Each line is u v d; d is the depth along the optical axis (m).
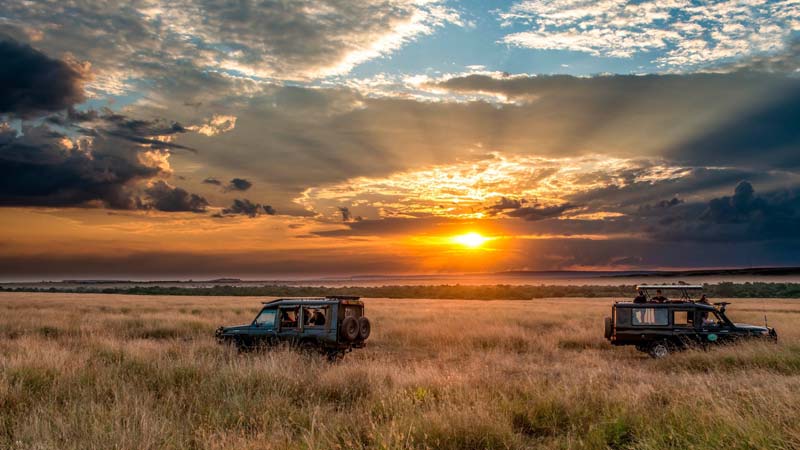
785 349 12.86
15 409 7.76
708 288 82.56
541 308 42.50
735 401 6.94
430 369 10.32
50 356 10.76
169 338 19.47
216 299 62.47
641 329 15.71
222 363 10.62
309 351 13.52
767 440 5.29
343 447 5.99
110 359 12.18
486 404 7.40
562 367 12.31
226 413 7.46
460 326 23.28
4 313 29.41
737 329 15.16
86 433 6.21
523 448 6.20
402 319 28.05
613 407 7.30
